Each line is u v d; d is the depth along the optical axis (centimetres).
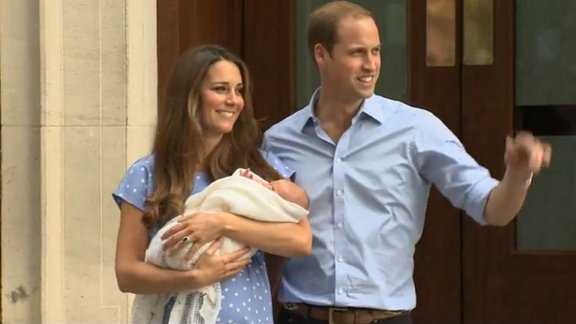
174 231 1240
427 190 1369
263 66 2062
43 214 1800
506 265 1958
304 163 1373
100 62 1802
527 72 1961
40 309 1809
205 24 1991
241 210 1260
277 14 2053
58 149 1805
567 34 1944
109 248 1811
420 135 1337
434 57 1980
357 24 1312
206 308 1255
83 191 1811
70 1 1794
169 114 1298
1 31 1788
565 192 1947
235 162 1321
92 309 1819
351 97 1334
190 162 1298
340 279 1334
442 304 1981
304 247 1286
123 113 1802
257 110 2066
